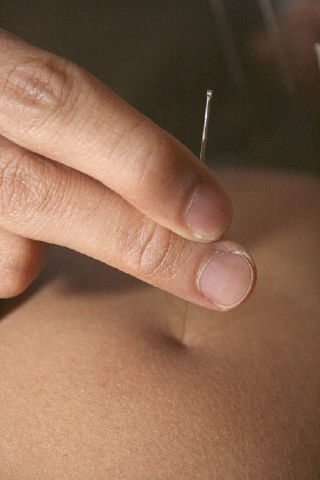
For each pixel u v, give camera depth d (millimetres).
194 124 390
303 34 412
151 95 424
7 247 282
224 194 259
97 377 270
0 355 276
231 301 270
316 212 322
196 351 278
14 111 253
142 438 256
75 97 253
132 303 293
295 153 360
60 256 314
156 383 268
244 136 374
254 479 250
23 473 250
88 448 254
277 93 406
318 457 254
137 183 254
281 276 299
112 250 271
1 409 262
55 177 268
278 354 276
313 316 287
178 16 469
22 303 293
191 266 270
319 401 264
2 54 255
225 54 441
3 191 269
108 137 253
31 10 469
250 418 261
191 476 250
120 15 477
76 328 283
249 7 442
